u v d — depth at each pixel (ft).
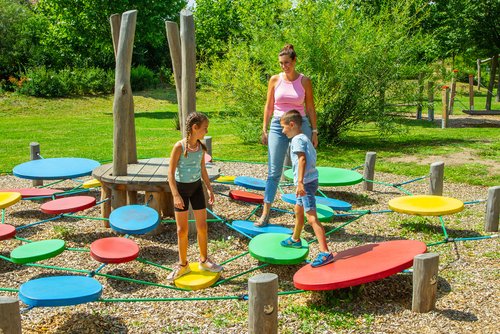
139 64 119.55
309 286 14.11
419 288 14.06
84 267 17.85
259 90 43.50
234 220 22.41
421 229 21.62
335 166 35.58
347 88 42.70
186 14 20.31
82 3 88.12
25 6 115.44
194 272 16.61
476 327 13.34
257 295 11.98
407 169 34.01
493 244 19.71
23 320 13.97
